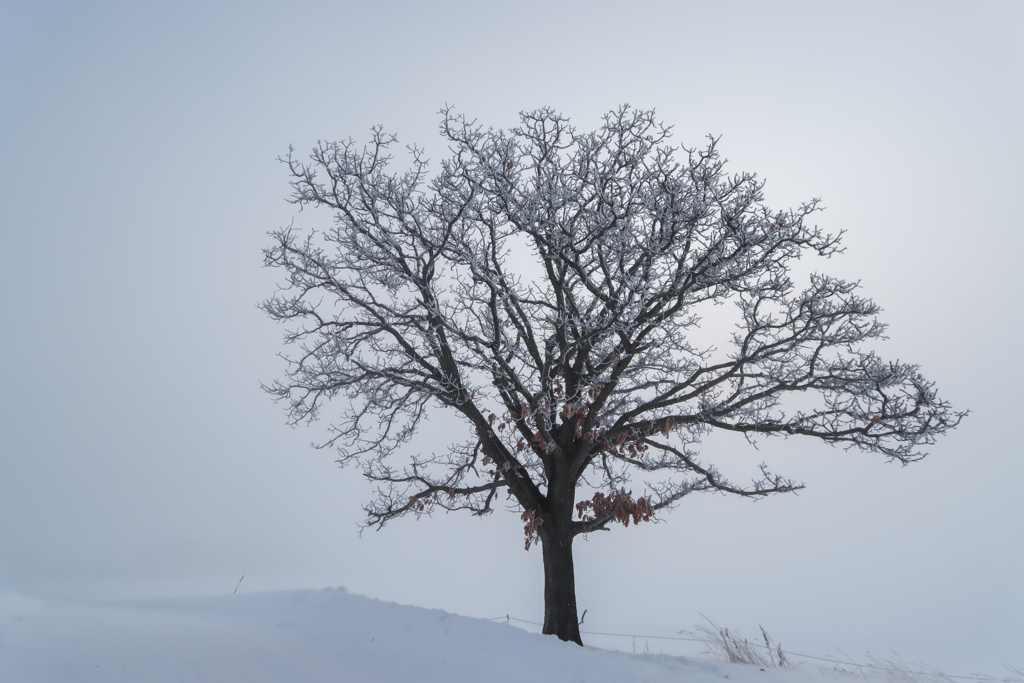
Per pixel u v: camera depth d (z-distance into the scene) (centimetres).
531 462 1286
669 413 1282
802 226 1049
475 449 1372
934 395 1050
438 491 1302
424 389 1216
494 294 1151
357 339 1241
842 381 1129
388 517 1323
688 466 1320
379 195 1237
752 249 1090
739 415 1273
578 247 1240
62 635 1212
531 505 1209
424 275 1242
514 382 1205
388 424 1315
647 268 1127
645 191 1175
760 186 1035
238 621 1522
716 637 1217
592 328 1142
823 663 1599
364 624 1175
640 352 1212
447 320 1180
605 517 1144
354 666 912
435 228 1252
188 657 959
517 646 882
